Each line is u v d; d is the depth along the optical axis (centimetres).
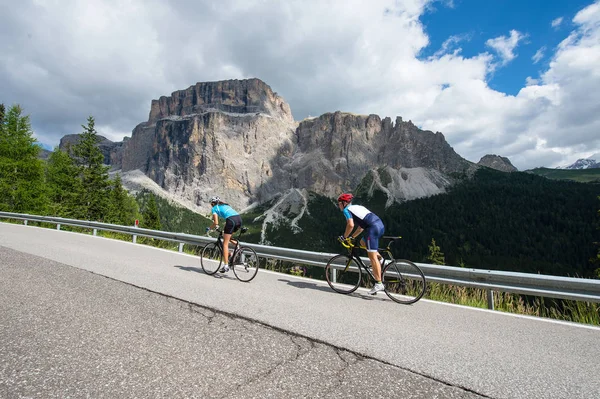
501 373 321
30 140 3209
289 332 406
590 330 486
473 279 666
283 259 962
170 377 278
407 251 15375
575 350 395
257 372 296
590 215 16688
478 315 549
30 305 452
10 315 408
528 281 603
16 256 825
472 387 290
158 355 321
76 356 308
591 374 326
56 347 326
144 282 631
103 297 513
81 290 546
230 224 756
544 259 13250
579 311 595
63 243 1198
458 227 18550
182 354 326
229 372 293
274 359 326
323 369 309
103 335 363
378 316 510
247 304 523
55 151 3875
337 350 358
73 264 770
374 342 390
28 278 605
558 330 479
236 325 421
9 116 3158
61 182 3781
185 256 1091
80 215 3753
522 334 453
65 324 390
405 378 301
